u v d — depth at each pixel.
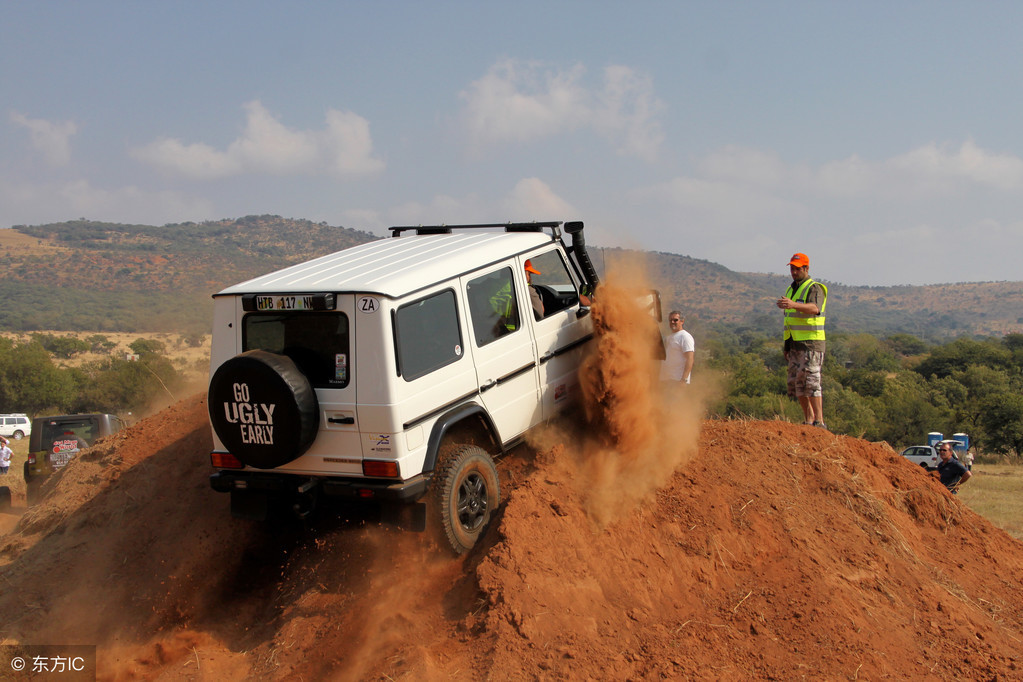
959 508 7.94
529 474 6.20
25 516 7.89
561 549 5.23
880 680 4.76
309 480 5.50
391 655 4.46
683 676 4.38
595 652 4.50
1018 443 43.03
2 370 49.84
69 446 13.27
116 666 5.23
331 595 5.45
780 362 62.00
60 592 6.30
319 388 5.41
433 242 6.92
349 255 6.68
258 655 5.03
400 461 5.21
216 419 5.48
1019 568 7.43
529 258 6.73
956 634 5.71
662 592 5.32
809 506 6.74
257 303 5.61
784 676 4.64
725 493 6.50
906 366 84.94
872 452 8.07
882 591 5.98
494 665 4.23
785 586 5.64
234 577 6.32
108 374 41.00
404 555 5.59
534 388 6.64
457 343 5.84
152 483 7.55
